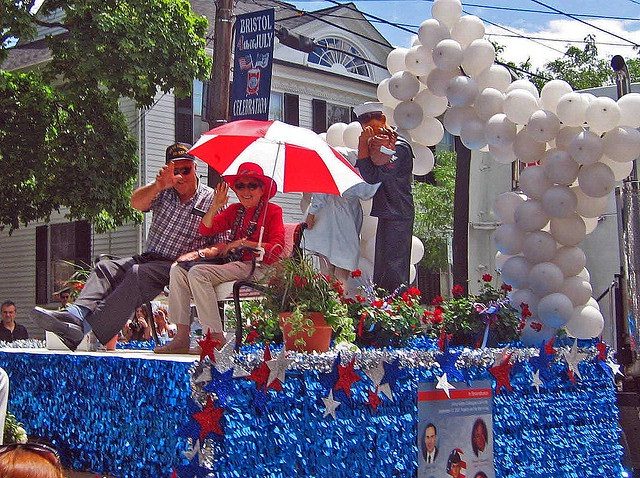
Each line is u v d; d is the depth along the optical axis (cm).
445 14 764
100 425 522
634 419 771
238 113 1302
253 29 1298
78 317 621
